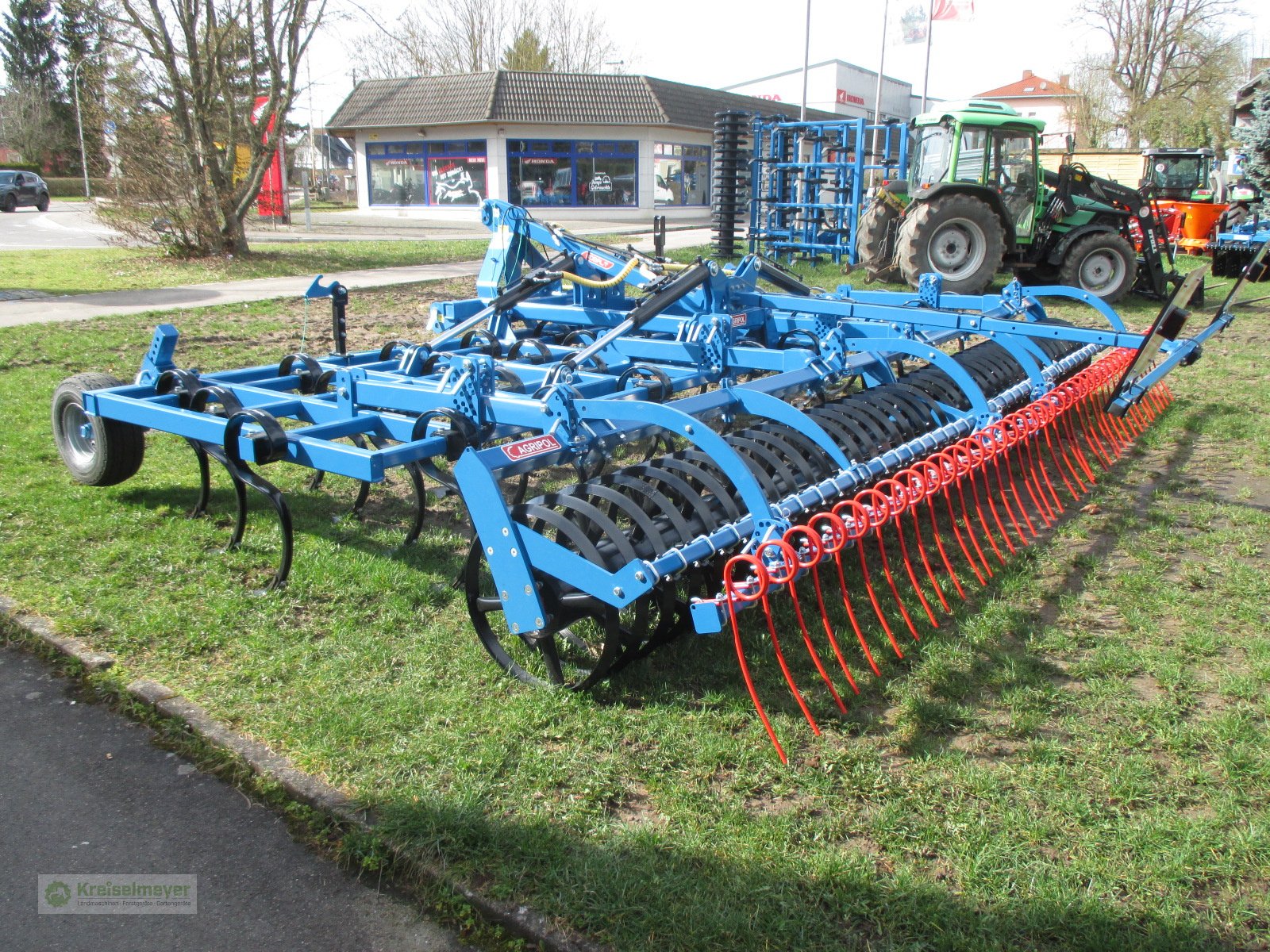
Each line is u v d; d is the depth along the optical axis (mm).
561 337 7246
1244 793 2889
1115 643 3807
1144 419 6934
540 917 2400
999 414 4895
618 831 2699
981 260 12312
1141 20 40062
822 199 21984
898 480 4418
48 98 49562
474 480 3271
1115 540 4863
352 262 17281
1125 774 2971
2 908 2486
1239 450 6344
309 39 16547
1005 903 2459
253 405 4789
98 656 3584
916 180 13797
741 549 3590
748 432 4332
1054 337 5578
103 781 2982
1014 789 2916
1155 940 2338
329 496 5398
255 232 25312
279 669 3520
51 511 4969
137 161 16000
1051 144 42781
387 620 3887
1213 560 4625
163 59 15148
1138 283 13266
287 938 2410
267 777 2947
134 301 12133
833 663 3639
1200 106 37844
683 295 5645
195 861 2662
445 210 33094
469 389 4012
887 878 2541
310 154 52219
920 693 3432
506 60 48219
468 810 2730
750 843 2652
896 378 5523
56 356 8508
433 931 2438
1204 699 3414
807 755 3080
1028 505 5344
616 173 32719
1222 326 5902
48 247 19266
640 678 3508
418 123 32125
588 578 3129
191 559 4461
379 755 3018
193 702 3311
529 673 3520
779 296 6520
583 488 3482
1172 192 20141
